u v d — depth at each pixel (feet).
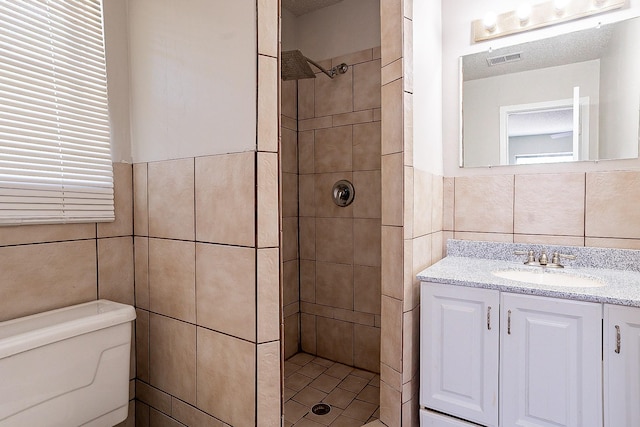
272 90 3.56
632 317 3.78
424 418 5.10
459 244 6.48
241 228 3.61
